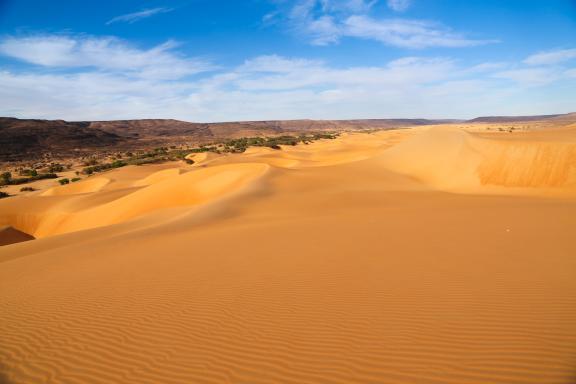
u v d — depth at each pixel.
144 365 6.00
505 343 5.64
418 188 34.59
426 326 6.37
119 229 24.78
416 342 5.89
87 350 6.65
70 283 11.00
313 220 18.38
